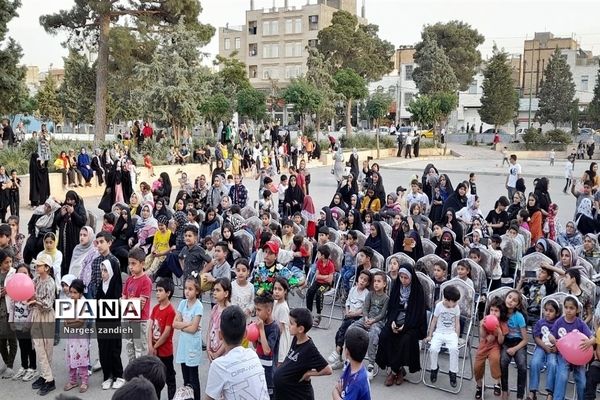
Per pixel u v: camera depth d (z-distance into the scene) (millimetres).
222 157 27875
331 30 60750
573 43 78625
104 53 31328
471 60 67250
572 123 59031
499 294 7711
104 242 7262
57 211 10031
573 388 7531
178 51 31328
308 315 5395
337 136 44375
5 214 16453
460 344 7730
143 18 30984
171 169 25859
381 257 9766
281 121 55312
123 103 44062
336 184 26984
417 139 42844
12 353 7562
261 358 6266
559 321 6926
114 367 7195
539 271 8562
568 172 25281
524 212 12352
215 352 6363
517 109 62219
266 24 83688
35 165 18891
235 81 54656
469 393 7363
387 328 7535
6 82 25562
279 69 83500
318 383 7535
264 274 8891
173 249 10656
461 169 34531
